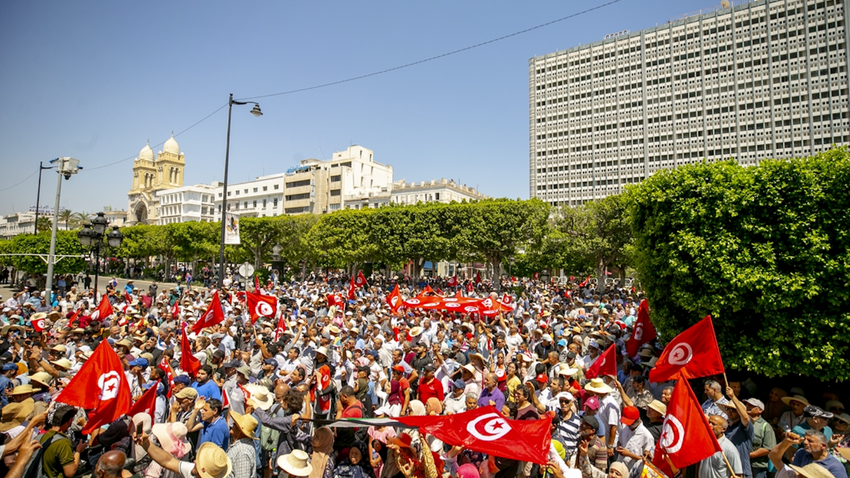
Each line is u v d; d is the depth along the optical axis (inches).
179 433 223.0
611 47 4005.9
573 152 4178.2
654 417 257.8
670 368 314.3
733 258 378.9
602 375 356.5
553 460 216.1
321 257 2098.9
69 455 215.9
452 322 655.1
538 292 1203.2
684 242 402.3
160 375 334.0
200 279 2246.6
